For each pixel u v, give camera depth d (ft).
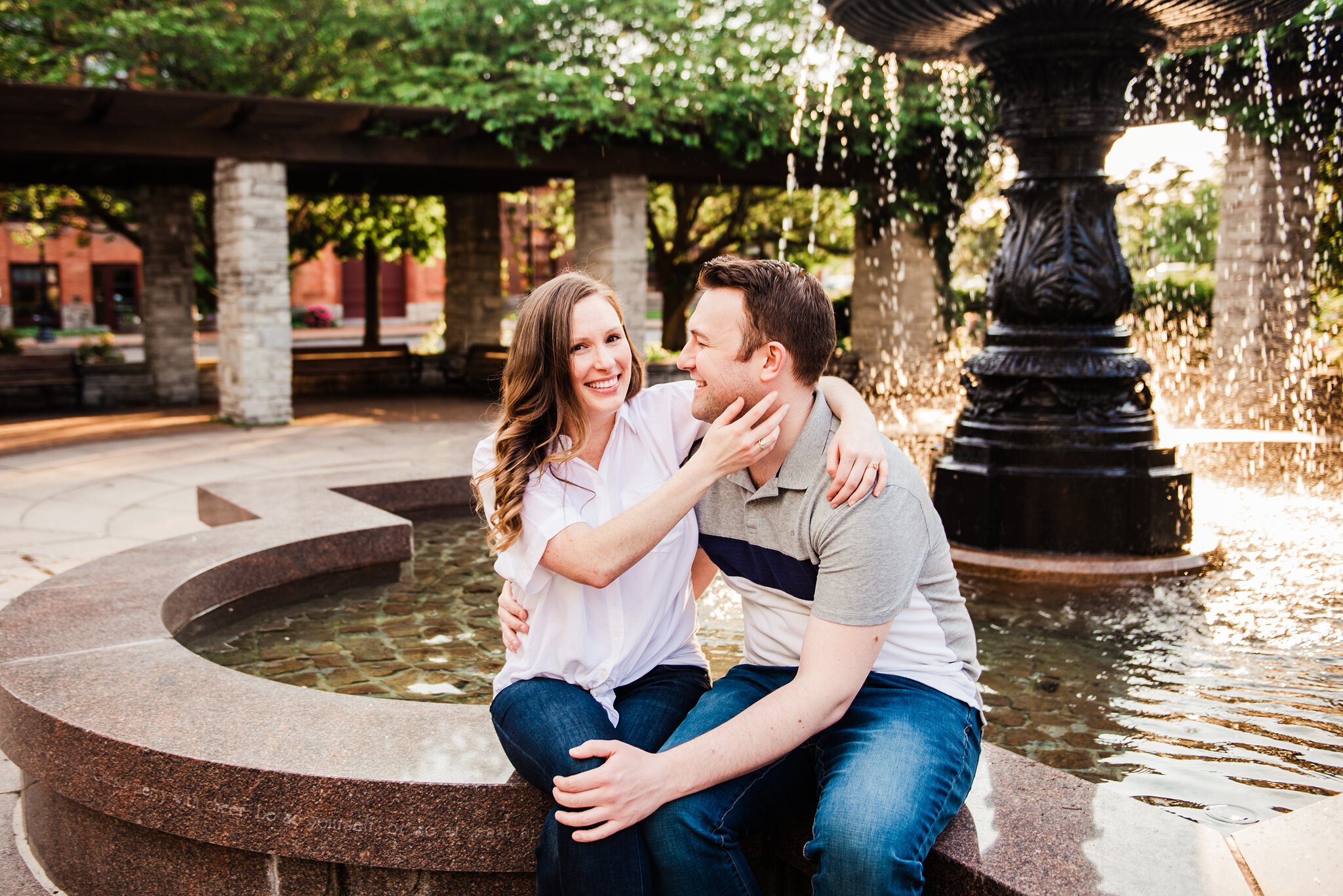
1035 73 17.28
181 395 47.75
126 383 47.16
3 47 43.83
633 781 5.76
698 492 6.32
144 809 7.39
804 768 6.66
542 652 6.90
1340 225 42.47
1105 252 17.39
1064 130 17.20
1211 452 26.30
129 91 31.22
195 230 63.67
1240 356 39.17
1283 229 38.45
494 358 49.42
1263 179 37.78
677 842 5.89
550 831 6.31
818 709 6.03
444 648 12.95
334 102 34.63
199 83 47.21
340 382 51.72
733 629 13.88
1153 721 10.62
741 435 6.22
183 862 7.49
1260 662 12.41
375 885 7.08
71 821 8.09
